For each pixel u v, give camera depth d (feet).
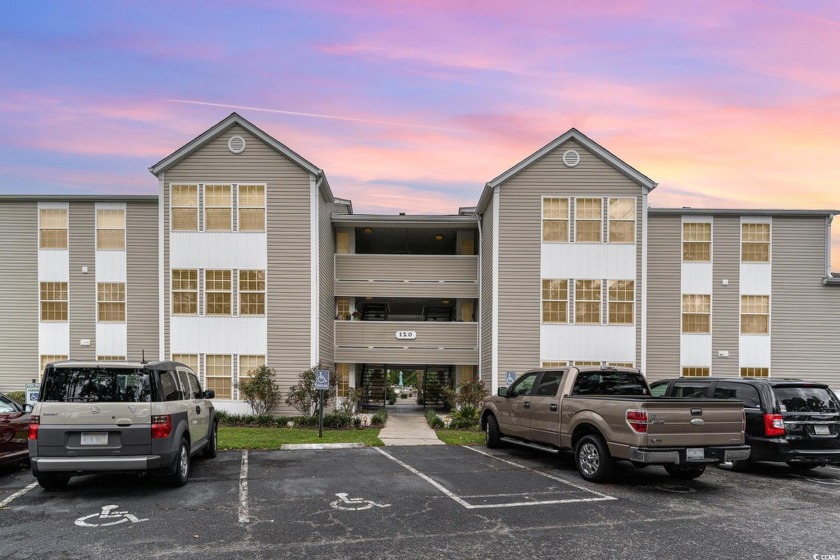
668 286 67.46
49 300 67.00
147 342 66.39
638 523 21.98
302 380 59.26
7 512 23.35
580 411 30.81
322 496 25.99
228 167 62.08
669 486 28.89
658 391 39.81
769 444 31.81
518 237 62.75
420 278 75.05
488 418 41.78
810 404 32.89
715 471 33.96
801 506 24.98
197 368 61.31
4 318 67.10
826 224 67.67
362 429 53.36
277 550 18.79
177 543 19.49
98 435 25.22
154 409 25.80
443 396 70.44
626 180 62.90
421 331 74.23
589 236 62.80
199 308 61.67
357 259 75.10
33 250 67.36
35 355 66.74
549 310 62.34
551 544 19.47
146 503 24.71
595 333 62.03
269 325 61.57
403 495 26.25
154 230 67.21
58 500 25.27
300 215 62.13
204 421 33.73
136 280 66.90
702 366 66.85
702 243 67.77
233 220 62.03
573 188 63.00
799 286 67.46
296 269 61.93
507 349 62.03
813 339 67.05
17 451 31.68
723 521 22.39
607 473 28.78
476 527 21.34
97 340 66.49
